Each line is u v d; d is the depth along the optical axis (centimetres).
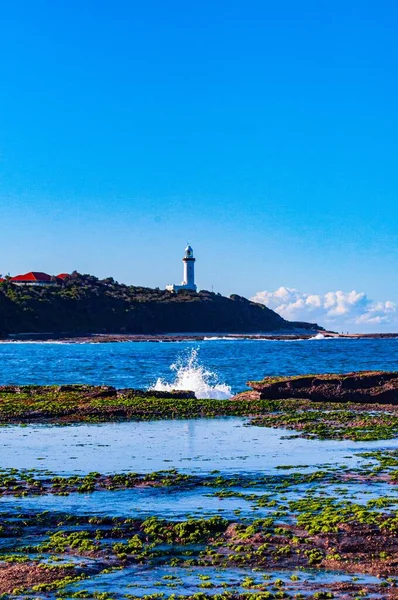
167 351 14225
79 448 2947
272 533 1733
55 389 4828
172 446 2988
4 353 13425
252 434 3303
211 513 1927
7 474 2434
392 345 17900
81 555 1630
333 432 3303
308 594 1393
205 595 1395
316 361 10256
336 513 1870
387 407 4250
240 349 15188
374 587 1421
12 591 1419
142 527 1816
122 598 1387
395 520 1770
